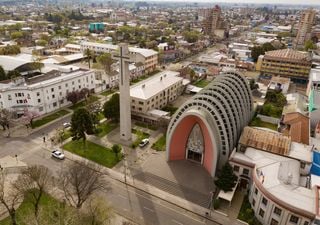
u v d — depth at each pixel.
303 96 130.50
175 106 121.06
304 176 65.44
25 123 97.44
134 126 101.38
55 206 59.03
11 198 60.75
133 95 105.19
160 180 70.69
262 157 67.44
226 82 86.62
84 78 126.38
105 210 55.66
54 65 150.88
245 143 71.44
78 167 63.28
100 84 143.00
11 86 104.19
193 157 79.19
